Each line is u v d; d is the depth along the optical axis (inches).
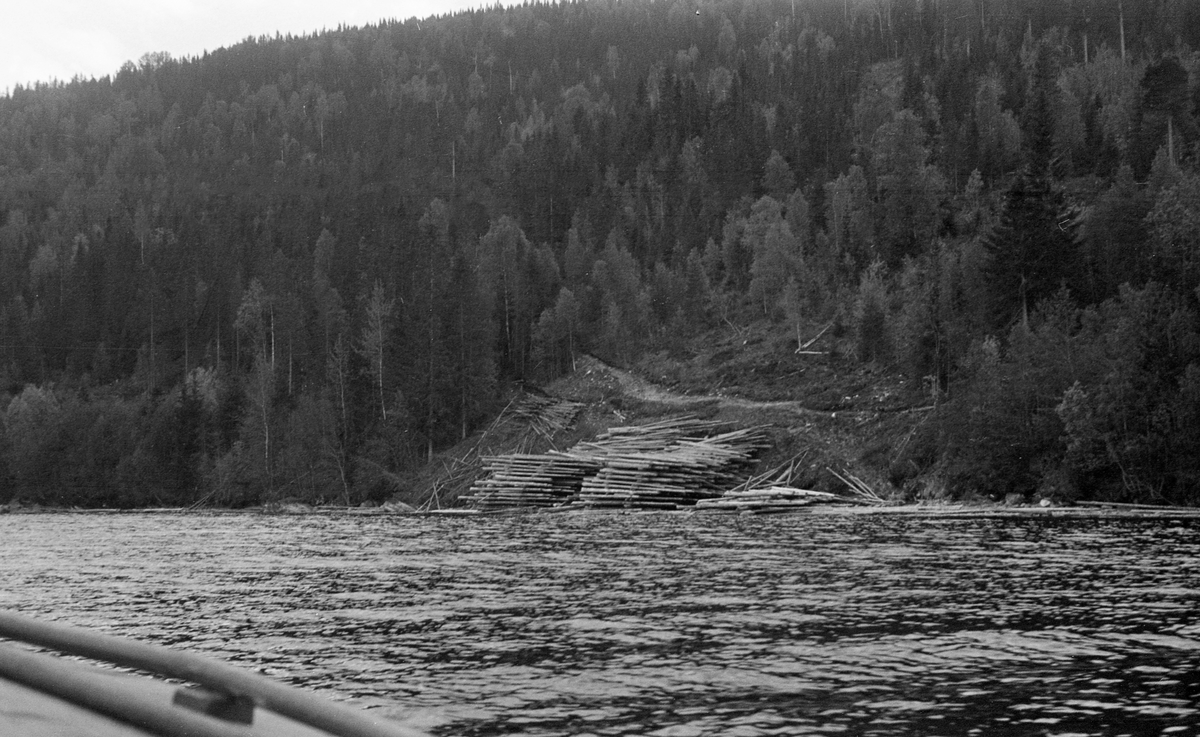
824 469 2331.4
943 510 1904.5
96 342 5142.7
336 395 3277.6
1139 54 5098.4
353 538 1577.3
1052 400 2080.5
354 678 567.8
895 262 3422.7
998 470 2090.3
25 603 868.6
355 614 786.8
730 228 4025.6
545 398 3193.9
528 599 845.8
